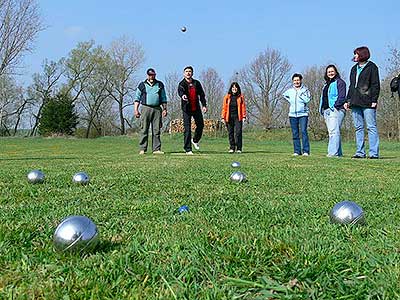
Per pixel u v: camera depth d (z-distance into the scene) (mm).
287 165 7828
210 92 44344
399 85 9930
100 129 51000
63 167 7312
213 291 1675
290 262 1994
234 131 12453
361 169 7160
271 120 42250
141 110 11641
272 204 3688
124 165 7766
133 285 1761
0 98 45594
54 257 2096
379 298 1624
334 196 4164
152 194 4305
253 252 2141
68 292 1691
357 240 2428
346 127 30969
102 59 50750
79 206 3578
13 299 1628
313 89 36219
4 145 20641
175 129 36062
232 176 5273
